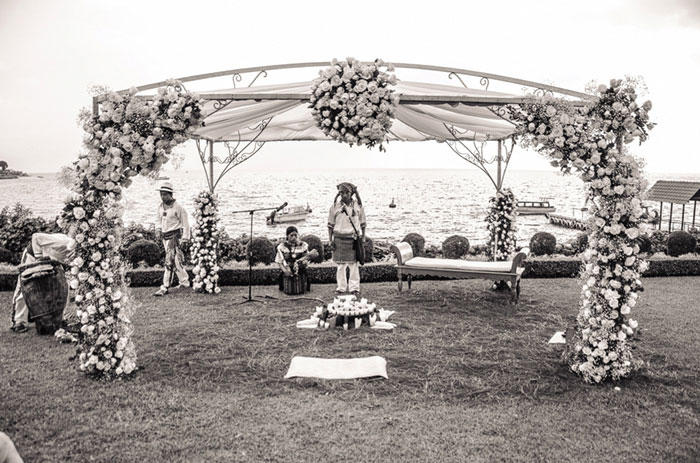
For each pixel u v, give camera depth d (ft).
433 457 13.98
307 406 17.08
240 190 319.47
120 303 19.76
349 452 14.20
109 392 18.20
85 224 19.33
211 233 34.50
